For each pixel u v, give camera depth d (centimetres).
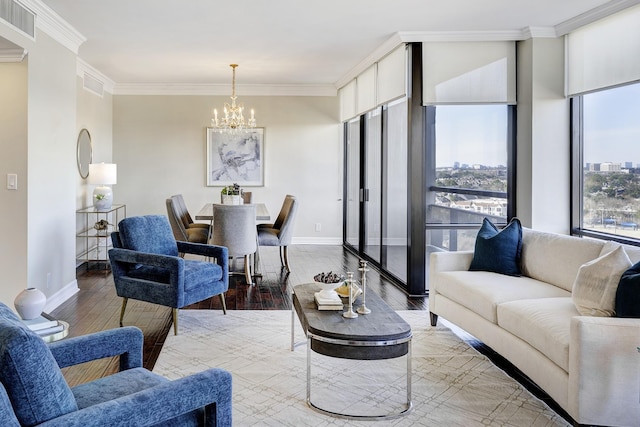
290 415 244
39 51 409
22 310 205
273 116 809
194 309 437
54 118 443
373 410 251
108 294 487
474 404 258
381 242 613
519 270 367
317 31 483
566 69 452
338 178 821
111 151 781
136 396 143
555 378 238
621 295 235
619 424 217
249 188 810
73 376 290
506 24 447
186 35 501
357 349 241
